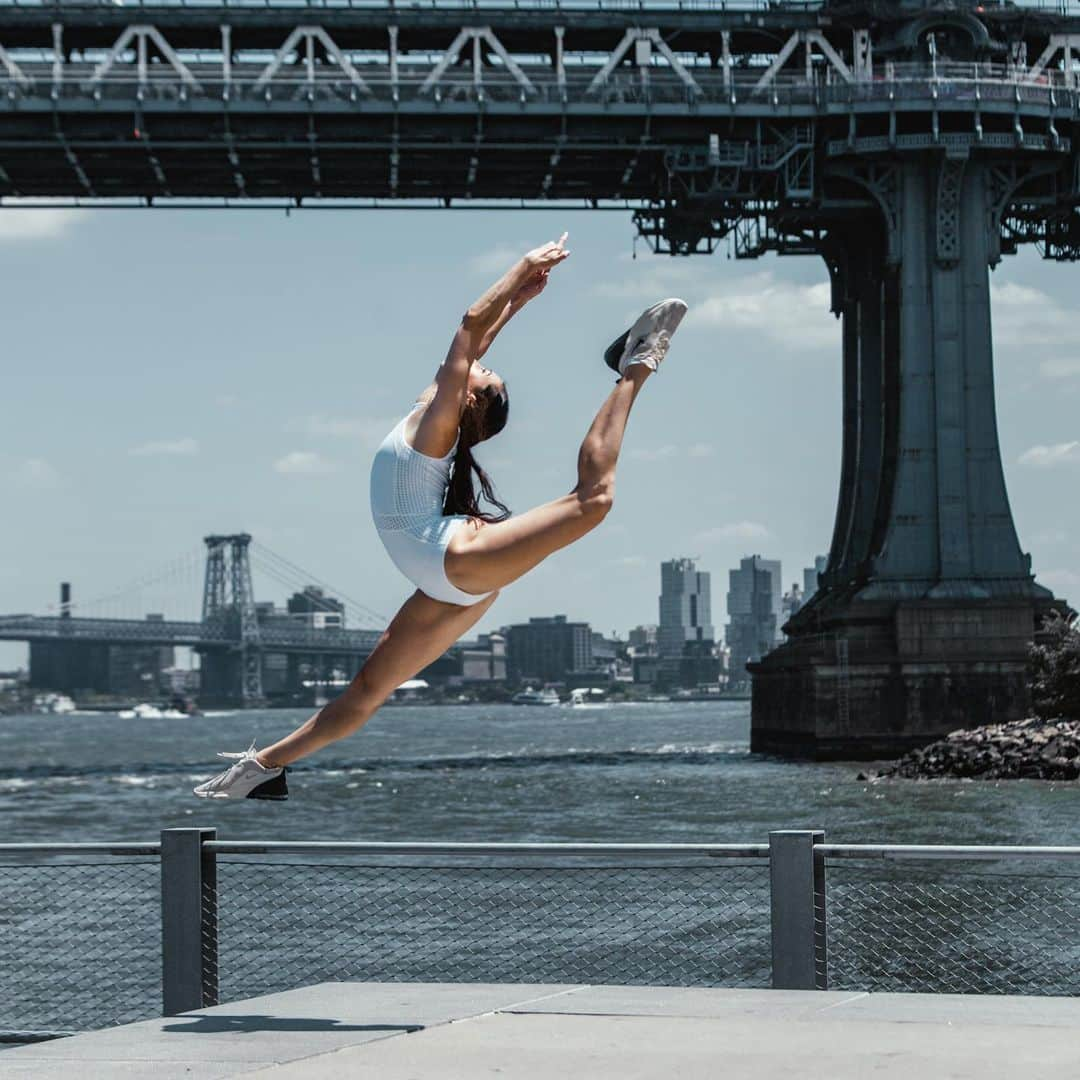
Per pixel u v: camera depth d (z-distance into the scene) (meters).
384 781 81.38
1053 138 88.56
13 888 29.03
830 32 92.31
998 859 10.05
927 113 89.38
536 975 19.48
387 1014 9.43
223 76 87.12
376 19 87.31
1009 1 91.88
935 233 89.75
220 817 59.22
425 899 26.08
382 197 95.88
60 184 93.06
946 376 89.50
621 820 52.56
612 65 88.00
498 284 7.61
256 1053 8.42
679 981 19.08
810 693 89.38
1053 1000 9.52
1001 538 88.81
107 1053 8.54
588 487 7.29
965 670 86.69
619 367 7.51
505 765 96.56
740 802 58.84
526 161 90.62
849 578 95.38
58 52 85.94
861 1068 7.78
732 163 87.44
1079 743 67.19
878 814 50.88
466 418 7.64
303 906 25.38
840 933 22.52
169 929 11.00
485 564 7.31
